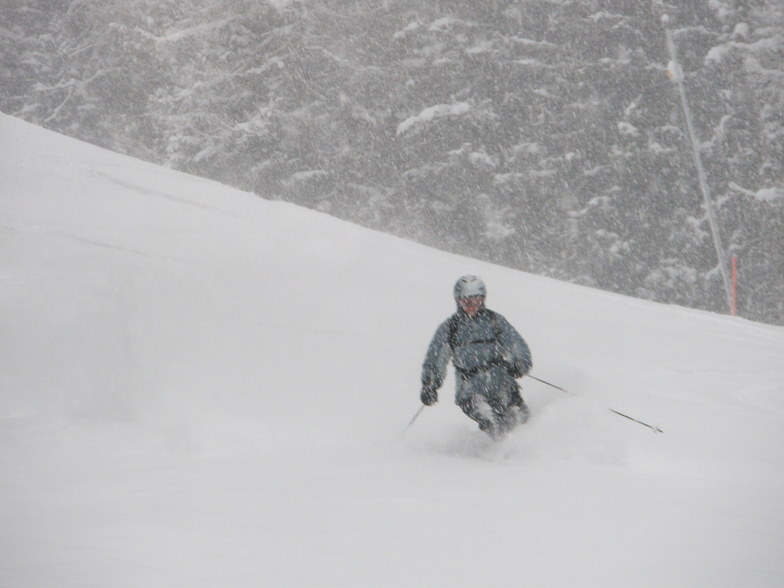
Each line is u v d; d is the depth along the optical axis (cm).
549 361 2664
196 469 1512
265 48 10106
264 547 933
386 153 9938
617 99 9681
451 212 9606
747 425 1850
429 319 3150
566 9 9875
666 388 2355
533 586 781
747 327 4150
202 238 3794
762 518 1083
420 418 2078
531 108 9725
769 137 9475
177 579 798
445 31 9969
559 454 1638
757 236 9300
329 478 1405
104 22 11319
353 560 877
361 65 10150
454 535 984
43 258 3125
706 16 9731
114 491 1281
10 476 1417
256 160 9925
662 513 1098
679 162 9419
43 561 859
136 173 4691
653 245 9356
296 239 4097
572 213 9438
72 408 2070
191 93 10225
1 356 2312
